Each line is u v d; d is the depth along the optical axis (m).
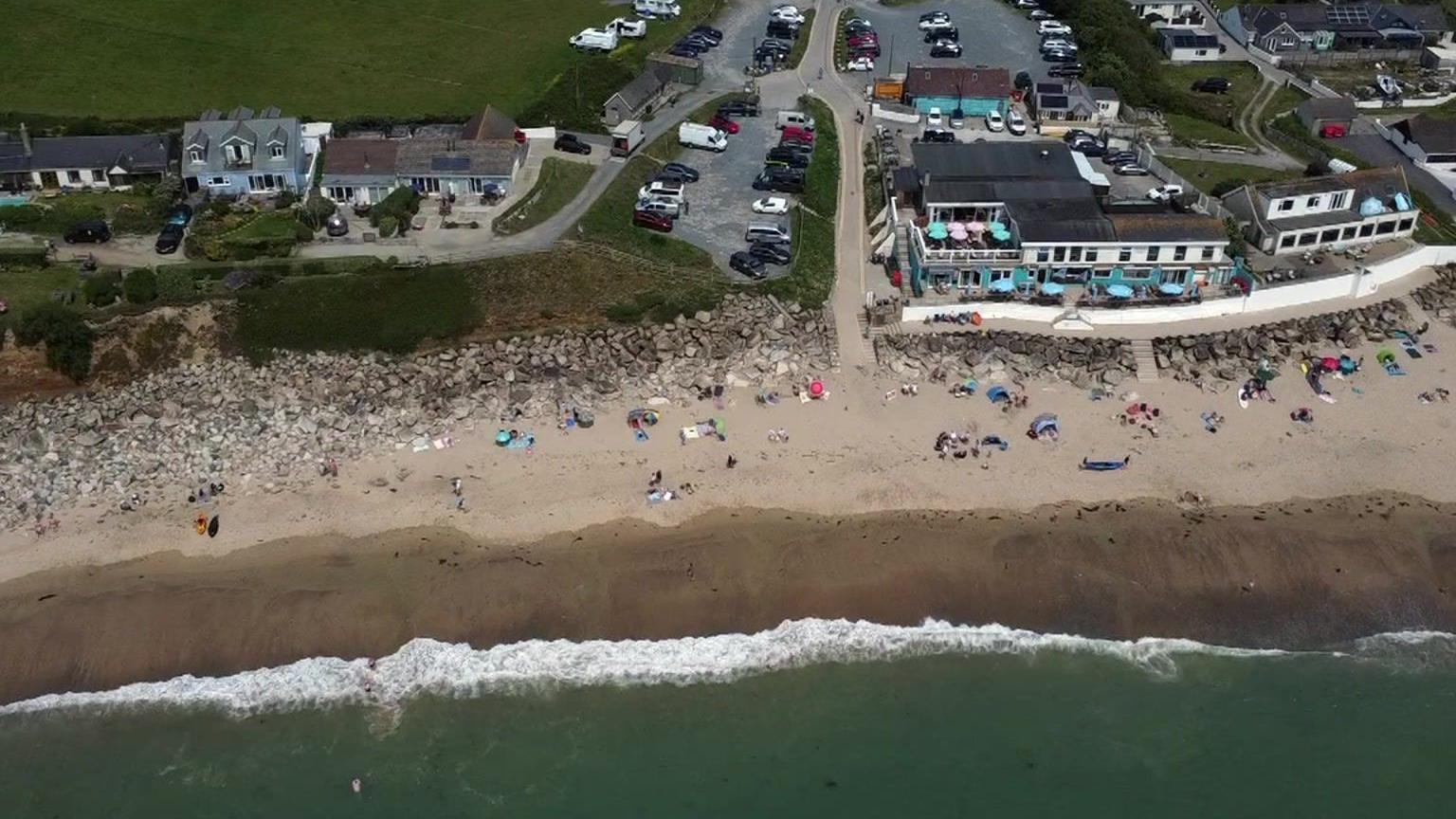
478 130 112.88
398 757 68.56
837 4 154.88
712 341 94.12
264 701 71.25
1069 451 86.06
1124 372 92.50
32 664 72.56
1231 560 78.69
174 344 91.38
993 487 83.44
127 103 122.38
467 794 66.44
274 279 95.06
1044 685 72.94
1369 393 91.56
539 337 94.06
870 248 105.12
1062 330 95.44
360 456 85.56
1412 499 83.12
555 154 115.06
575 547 79.19
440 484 83.31
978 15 153.50
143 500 82.06
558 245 100.69
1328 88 143.88
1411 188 118.69
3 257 96.62
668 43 141.50
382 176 107.06
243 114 114.00
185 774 67.62
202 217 103.44
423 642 74.00
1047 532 80.38
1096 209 100.81
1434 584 77.81
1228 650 74.81
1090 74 133.12
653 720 70.69
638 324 95.25
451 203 107.12
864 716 71.06
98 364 89.81
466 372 91.38
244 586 76.44
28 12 137.88
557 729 70.19
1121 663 74.12
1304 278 99.81
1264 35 154.75
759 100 127.94
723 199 110.00
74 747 69.06
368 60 133.50
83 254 98.62
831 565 78.31
